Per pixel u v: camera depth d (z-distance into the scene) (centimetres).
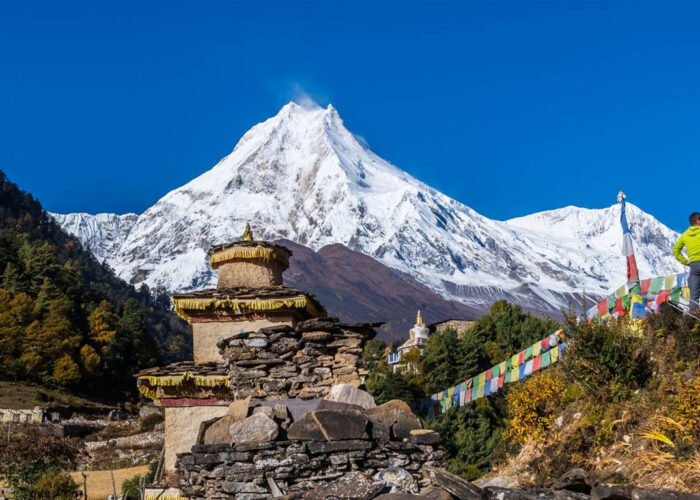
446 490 853
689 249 1605
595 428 1533
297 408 1182
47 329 12281
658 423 1341
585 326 1678
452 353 5366
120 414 10719
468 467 2395
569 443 1562
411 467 1088
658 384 1502
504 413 2809
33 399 10500
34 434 7506
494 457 1928
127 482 3831
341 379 1270
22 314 12825
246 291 1905
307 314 1944
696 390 1284
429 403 2402
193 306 1888
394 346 9150
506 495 811
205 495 1082
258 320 1898
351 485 1016
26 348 11956
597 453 1470
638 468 1265
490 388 2050
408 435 1116
